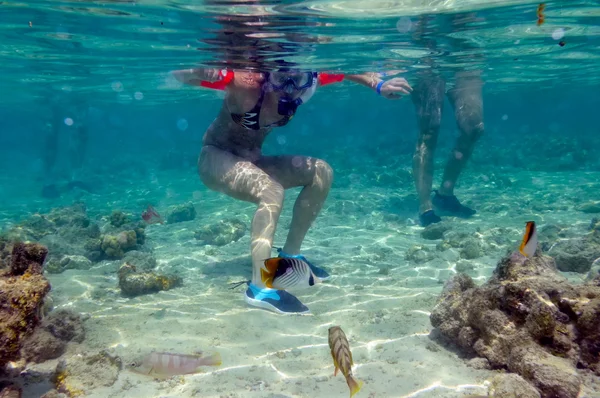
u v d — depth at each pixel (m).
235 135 1.63
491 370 0.94
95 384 0.93
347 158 6.17
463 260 1.79
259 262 1.36
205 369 1.00
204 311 1.35
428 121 2.56
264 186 1.44
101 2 1.57
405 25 1.97
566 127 14.43
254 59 2.29
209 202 3.70
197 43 2.03
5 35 2.20
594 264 1.51
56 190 4.85
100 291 1.57
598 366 0.90
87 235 2.19
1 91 5.71
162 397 0.90
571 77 5.95
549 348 0.91
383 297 1.43
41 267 0.93
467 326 1.02
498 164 5.54
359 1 1.58
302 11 1.63
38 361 1.04
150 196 4.48
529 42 2.74
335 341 0.67
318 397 0.88
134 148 13.95
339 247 2.12
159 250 2.18
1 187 5.78
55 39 2.25
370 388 0.90
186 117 19.42
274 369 1.00
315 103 11.18
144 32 1.93
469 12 1.87
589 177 4.16
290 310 1.31
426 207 2.52
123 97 7.08
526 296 0.95
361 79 1.71
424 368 0.97
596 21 2.29
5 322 0.81
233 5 1.54
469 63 3.17
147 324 1.25
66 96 5.99
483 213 2.78
